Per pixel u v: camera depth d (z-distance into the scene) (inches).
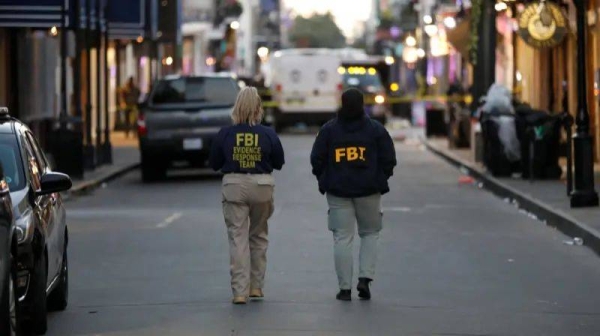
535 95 3508.9
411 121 5516.7
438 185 2556.6
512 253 1517.0
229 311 1106.1
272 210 1161.4
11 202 866.1
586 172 1865.2
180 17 4493.1
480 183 2546.8
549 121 2394.2
